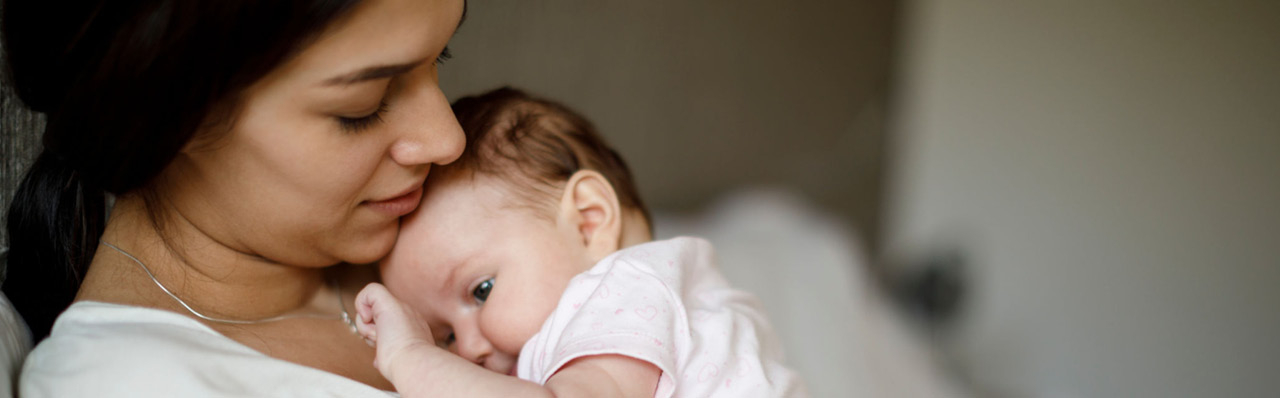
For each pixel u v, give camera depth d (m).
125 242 0.74
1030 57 2.61
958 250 2.70
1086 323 2.51
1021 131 2.65
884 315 2.17
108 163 0.64
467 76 2.19
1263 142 2.30
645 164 2.67
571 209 0.93
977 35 2.69
